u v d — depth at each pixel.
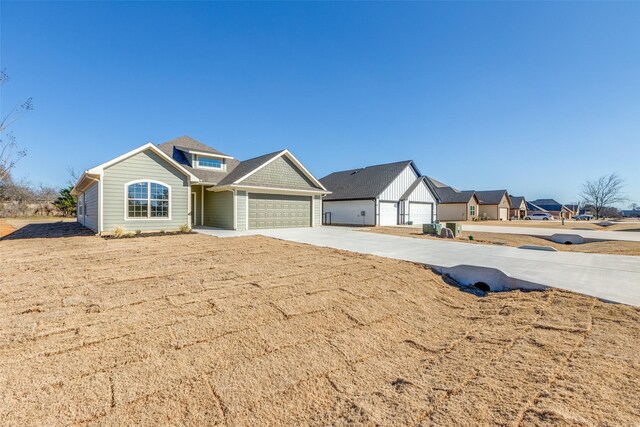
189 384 2.46
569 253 8.65
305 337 3.42
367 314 4.20
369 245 10.16
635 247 10.71
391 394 2.46
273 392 2.44
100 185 11.61
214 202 16.56
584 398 2.28
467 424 2.04
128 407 2.14
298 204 17.38
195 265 6.35
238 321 3.63
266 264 6.57
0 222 22.25
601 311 4.16
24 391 2.23
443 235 13.66
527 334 3.58
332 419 2.15
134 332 3.23
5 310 3.73
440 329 3.99
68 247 8.77
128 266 6.20
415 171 25.56
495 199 41.47
